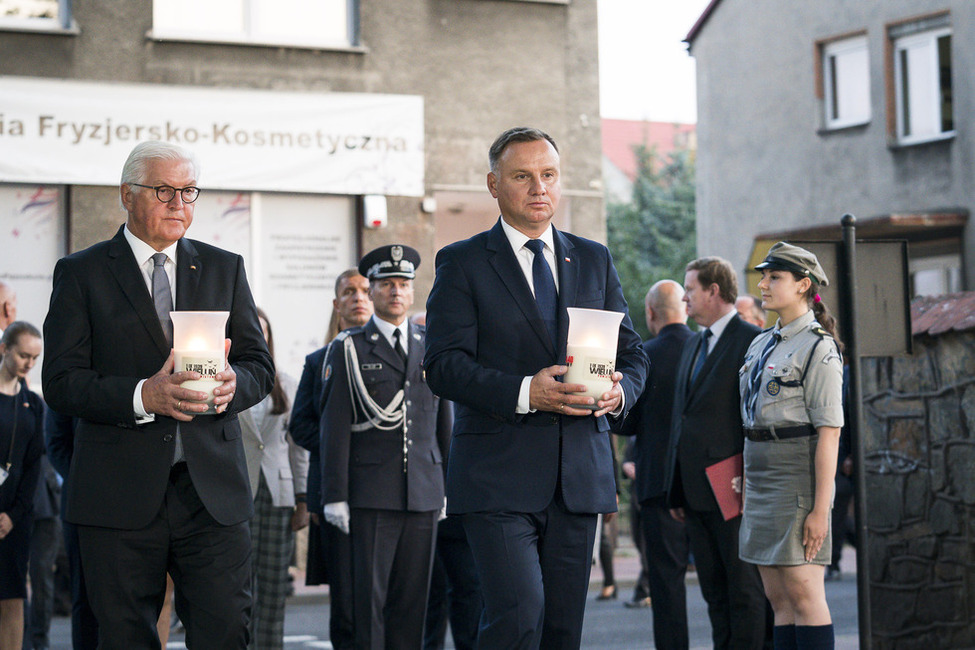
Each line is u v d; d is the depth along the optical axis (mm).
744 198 25781
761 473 5645
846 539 13977
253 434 6957
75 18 12641
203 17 13102
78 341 4102
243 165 13016
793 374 5559
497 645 4062
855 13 23422
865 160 23297
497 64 13969
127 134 12711
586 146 14250
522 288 4223
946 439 7059
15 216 12461
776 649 5762
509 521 4129
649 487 6891
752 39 25516
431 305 4281
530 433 4160
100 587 4086
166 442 4090
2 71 12492
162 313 4211
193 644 4203
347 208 13469
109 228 12672
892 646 7375
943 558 7070
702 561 6547
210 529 4180
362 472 6309
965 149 21734
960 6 21766
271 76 13219
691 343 6672
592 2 14336
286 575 7176
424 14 13742
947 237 22109
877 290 6266
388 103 13500
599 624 10164
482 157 13914
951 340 7023
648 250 37062
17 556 6910
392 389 6367
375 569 6281
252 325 4387
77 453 4145
